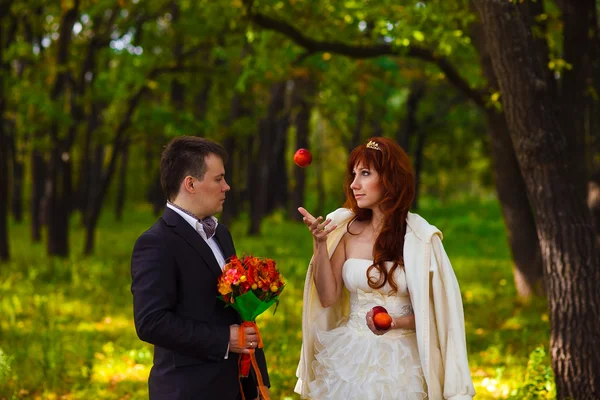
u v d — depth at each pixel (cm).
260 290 303
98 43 1536
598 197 870
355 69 1231
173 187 310
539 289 973
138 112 1505
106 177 1598
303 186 3005
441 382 333
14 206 3097
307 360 363
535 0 689
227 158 318
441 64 888
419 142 2925
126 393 597
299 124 2662
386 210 346
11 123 2686
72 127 1531
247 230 2316
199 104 2117
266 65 1073
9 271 1248
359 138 2431
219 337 295
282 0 895
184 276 299
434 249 339
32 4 1503
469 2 781
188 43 1519
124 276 1216
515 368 644
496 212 3588
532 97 488
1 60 1428
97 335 800
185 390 294
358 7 877
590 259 496
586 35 827
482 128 2977
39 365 637
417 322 330
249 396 324
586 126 889
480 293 1077
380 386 340
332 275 358
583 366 492
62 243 1538
